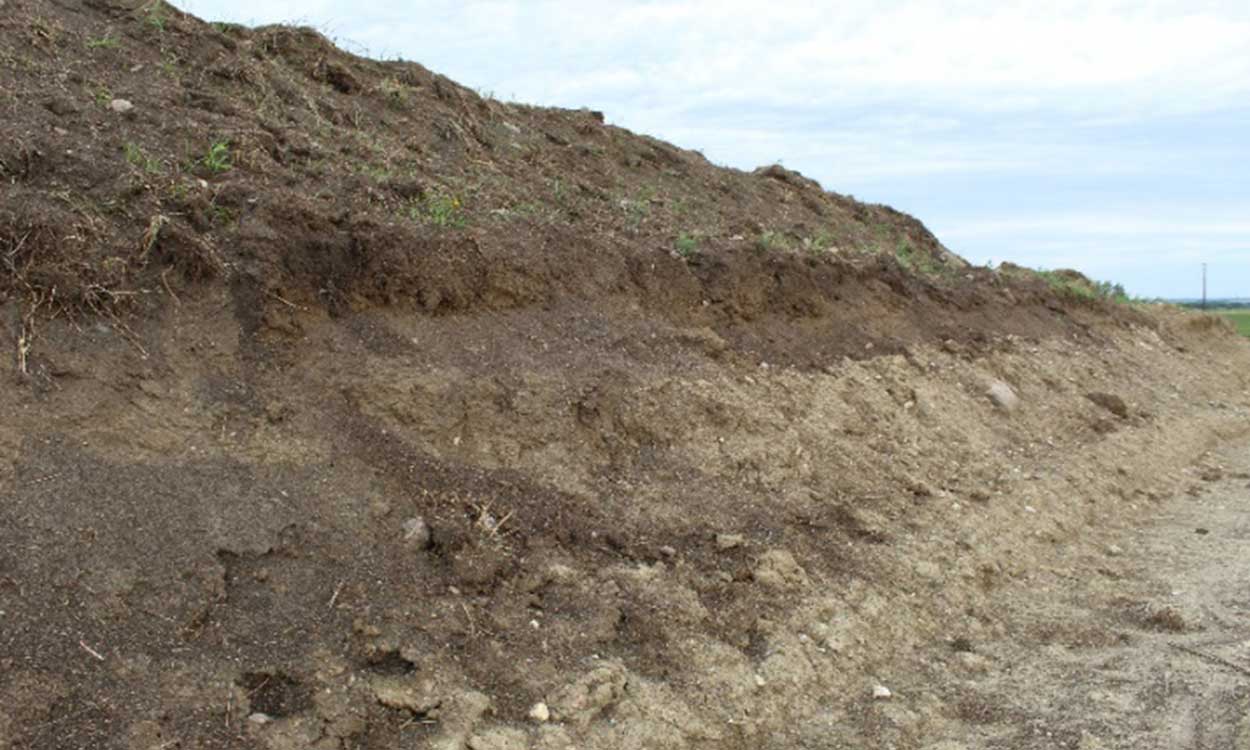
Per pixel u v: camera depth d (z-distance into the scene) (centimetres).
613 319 662
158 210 481
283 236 508
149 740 314
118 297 436
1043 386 991
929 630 534
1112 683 491
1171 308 1644
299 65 768
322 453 449
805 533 574
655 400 604
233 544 388
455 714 365
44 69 559
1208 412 1180
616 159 1014
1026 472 782
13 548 348
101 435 400
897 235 1295
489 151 827
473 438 511
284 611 377
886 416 764
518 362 566
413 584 414
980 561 609
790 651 467
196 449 418
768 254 835
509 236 648
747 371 711
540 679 395
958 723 453
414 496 459
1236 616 579
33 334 409
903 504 654
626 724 390
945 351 945
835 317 872
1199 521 787
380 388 494
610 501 524
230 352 462
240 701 339
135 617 349
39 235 432
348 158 650
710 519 547
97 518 371
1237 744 436
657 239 784
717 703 421
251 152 567
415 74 865
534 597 436
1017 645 534
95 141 511
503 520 470
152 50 645
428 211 619
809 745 422
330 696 354
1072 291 1345
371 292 538
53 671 322
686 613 461
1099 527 747
